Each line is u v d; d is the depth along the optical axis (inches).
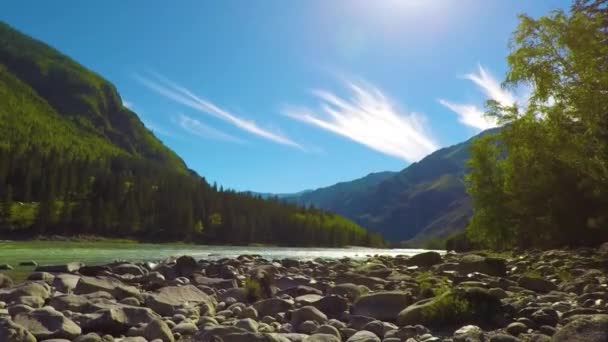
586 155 602.5
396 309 437.7
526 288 577.6
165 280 737.0
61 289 558.6
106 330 352.2
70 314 382.3
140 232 5374.0
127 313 371.6
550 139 610.2
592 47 534.9
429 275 738.8
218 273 842.2
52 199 4719.5
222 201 6525.6
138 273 850.8
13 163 5457.7
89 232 4901.6
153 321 336.5
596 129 563.5
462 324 383.9
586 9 831.7
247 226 6146.7
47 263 1258.6
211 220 6048.2
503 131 927.0
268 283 602.5
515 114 919.7
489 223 1633.9
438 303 396.2
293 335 334.6
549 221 1425.9
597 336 244.7
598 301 418.6
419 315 394.6
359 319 398.9
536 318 365.4
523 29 580.7
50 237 4493.1
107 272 784.3
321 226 6983.3
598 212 1267.2
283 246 6382.9
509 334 333.4
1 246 3009.4
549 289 566.9
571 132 605.0
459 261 813.9
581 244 1375.5
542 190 1358.3
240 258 1323.8
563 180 1296.8
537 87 564.1
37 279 659.4
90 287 525.3
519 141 684.1
